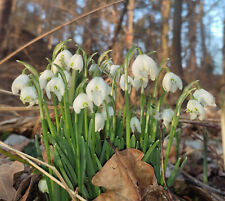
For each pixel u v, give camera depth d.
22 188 0.30
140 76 0.26
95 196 0.27
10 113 0.70
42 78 0.27
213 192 0.36
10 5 1.17
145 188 0.26
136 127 0.28
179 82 0.27
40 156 0.29
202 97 0.27
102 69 0.29
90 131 0.26
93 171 0.27
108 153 0.28
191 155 0.53
